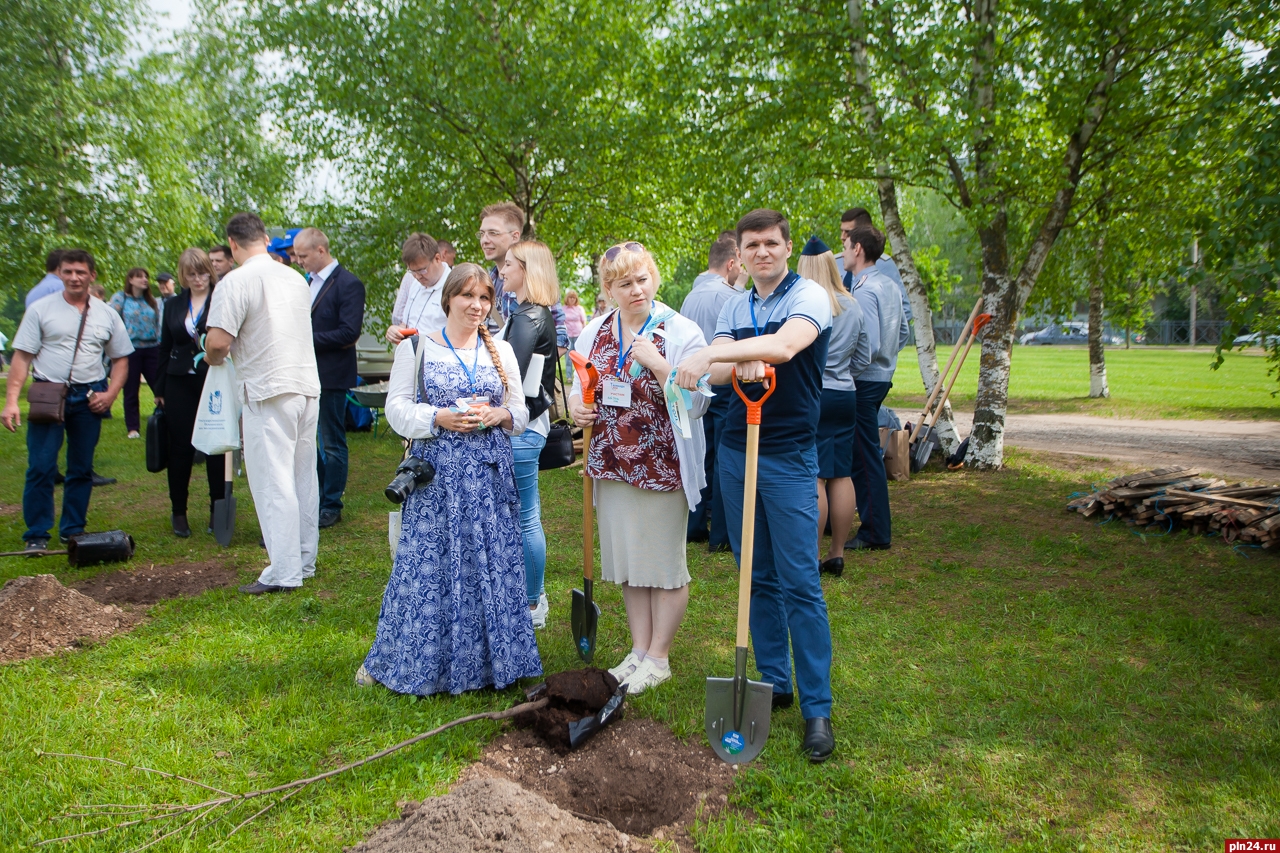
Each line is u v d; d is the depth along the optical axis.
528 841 2.38
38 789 2.83
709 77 9.14
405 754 3.07
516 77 11.65
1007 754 3.10
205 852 2.53
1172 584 4.93
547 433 4.20
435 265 5.75
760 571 3.38
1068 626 4.31
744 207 9.14
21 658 3.89
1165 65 7.74
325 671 3.79
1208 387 17.94
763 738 3.04
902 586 4.98
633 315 3.45
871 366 5.53
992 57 7.86
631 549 3.51
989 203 8.20
